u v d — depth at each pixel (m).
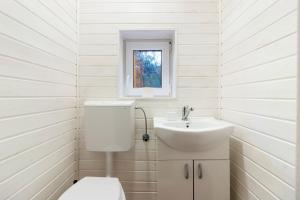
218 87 1.74
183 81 1.74
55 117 1.35
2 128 0.86
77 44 1.74
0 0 0.85
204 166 1.33
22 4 1.00
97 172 1.75
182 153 1.33
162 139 1.31
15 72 0.95
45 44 1.22
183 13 1.74
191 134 1.21
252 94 1.20
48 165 1.26
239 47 1.37
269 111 1.03
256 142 1.16
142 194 1.75
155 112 1.75
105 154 1.70
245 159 1.30
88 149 1.54
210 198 1.33
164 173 1.33
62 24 1.46
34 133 1.10
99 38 1.75
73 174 1.70
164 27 1.74
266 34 1.05
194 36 1.74
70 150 1.63
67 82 1.55
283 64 0.92
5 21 0.88
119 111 1.52
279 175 0.95
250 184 1.23
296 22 0.83
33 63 1.09
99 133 1.53
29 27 1.05
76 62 1.72
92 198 1.04
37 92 1.13
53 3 1.32
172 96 1.84
